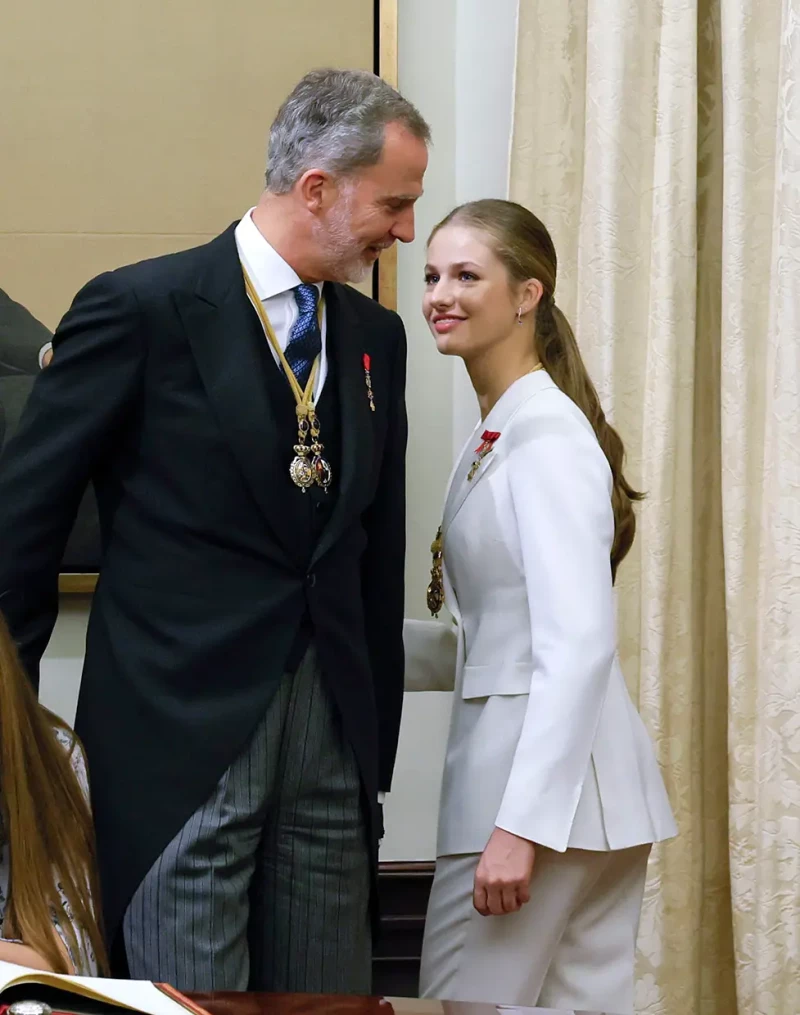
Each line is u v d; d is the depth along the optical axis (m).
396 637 3.56
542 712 3.15
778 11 4.60
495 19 5.11
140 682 3.05
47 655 4.81
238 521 3.08
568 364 3.58
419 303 5.09
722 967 4.86
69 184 4.82
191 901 3.00
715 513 4.86
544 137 4.85
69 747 2.65
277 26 4.89
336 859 3.24
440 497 5.10
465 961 3.36
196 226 4.87
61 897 2.25
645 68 4.71
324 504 3.18
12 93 4.80
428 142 3.26
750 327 4.60
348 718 3.21
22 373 4.77
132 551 3.12
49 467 3.02
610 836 3.29
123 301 3.05
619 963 3.51
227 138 4.88
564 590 3.19
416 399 5.09
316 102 3.14
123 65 4.83
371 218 3.16
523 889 3.13
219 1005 1.71
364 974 3.37
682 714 4.67
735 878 4.57
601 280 4.68
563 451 3.30
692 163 4.65
